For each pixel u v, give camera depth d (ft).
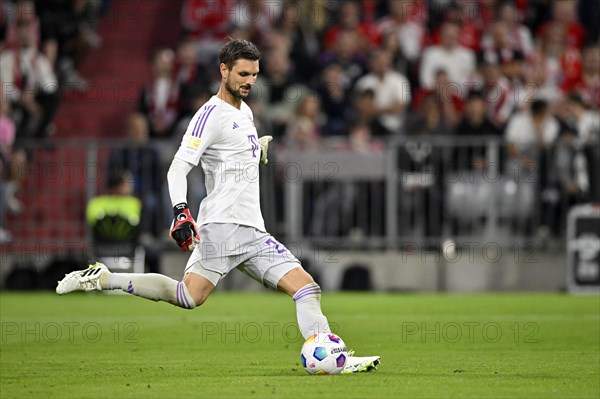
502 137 208.74
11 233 211.61
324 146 205.77
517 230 202.39
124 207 196.54
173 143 206.49
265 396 72.02
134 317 150.51
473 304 170.09
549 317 146.92
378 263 204.23
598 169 201.26
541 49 244.42
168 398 71.77
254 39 249.14
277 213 203.51
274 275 86.38
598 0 254.27
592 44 252.01
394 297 187.21
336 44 239.71
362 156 203.51
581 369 91.30
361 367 87.97
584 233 195.93
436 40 245.86
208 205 86.07
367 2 253.24
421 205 203.41
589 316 148.36
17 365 97.14
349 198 204.03
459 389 75.87
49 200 212.43
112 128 257.96
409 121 220.64
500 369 91.30
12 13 243.81
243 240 85.71
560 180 201.16
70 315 154.30
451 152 203.31
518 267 202.39
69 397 72.90
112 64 269.44
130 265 196.85
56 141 222.28
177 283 84.89
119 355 106.83
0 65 239.30
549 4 252.21
